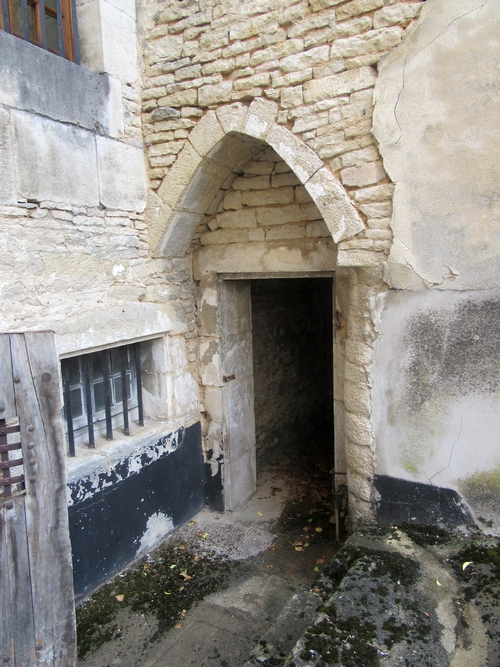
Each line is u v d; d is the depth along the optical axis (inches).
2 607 68.6
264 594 114.5
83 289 106.3
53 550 73.8
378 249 99.0
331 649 69.8
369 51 94.1
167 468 135.0
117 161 114.3
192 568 124.2
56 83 97.0
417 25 89.0
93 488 110.6
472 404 94.9
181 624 105.3
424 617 76.0
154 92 119.5
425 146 91.4
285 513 152.2
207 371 145.9
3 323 89.2
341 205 101.3
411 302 97.7
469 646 70.7
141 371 137.3
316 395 230.5
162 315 130.0
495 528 95.7
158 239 125.0
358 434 107.3
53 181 97.4
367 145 97.0
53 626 74.2
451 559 91.1
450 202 90.9
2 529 68.3
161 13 115.9
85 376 116.3
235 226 134.3
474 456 96.1
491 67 84.4
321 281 222.1
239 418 154.1
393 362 101.4
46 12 106.3
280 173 124.9
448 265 92.9
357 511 110.3
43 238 96.3
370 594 81.5
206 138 114.3
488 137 86.3
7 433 68.5
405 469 103.3
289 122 105.3
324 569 93.5
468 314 92.8
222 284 142.5
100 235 110.7
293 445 212.7
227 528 142.9
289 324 202.8
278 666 75.9
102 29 108.3
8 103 87.6
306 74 100.9
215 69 110.9
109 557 117.3
